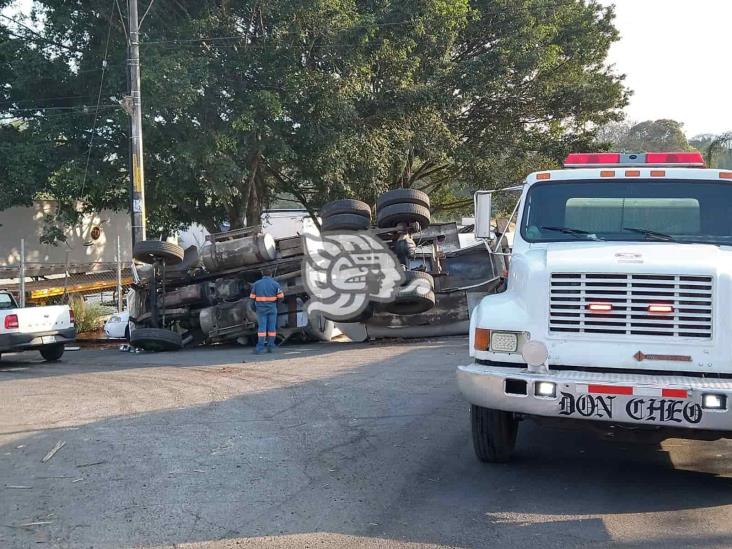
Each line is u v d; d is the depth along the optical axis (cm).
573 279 524
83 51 1998
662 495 525
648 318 509
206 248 1515
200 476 579
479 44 2617
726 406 469
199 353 1444
